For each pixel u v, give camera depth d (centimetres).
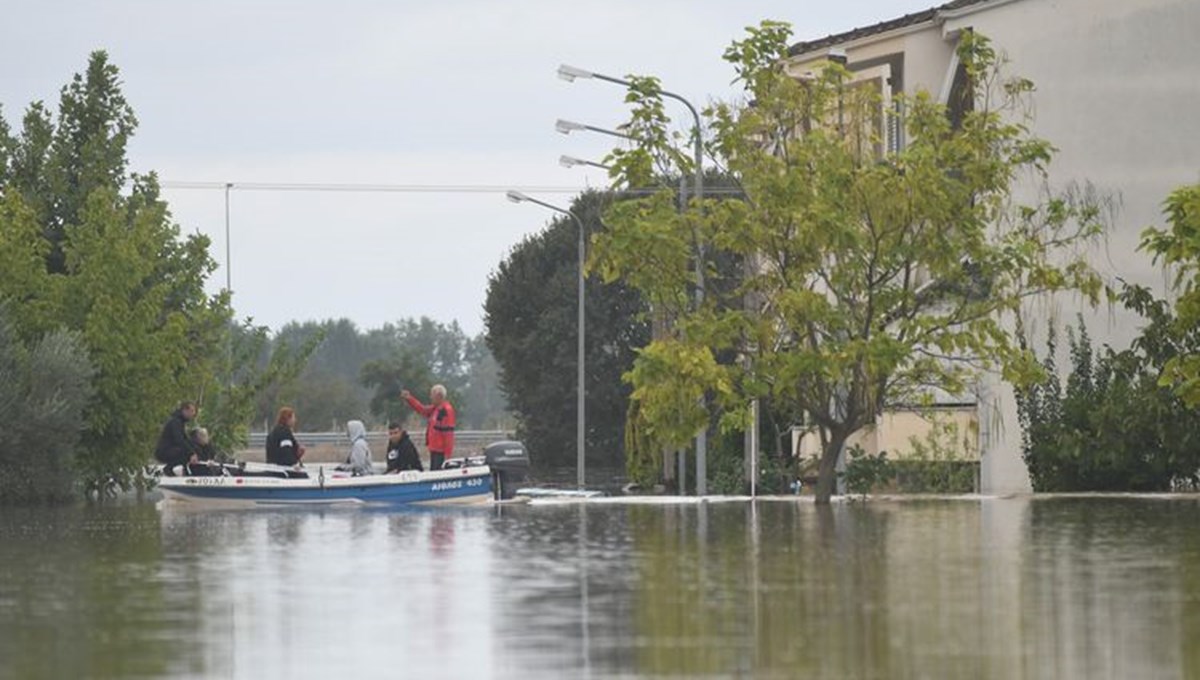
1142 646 3412
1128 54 10319
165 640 3628
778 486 10275
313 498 9369
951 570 4869
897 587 4434
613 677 3117
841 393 8969
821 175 7931
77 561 5581
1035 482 9869
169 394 12188
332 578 4878
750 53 8231
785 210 7962
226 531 7125
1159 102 10206
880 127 8512
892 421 10738
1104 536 6094
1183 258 8306
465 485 9512
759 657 3312
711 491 10781
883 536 6191
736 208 8038
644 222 8112
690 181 11531
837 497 9050
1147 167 10238
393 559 5497
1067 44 10544
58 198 13425
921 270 8594
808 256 8106
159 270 13612
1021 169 10338
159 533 7069
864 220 8069
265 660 3366
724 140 8181
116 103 13700
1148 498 8731
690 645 3472
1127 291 9381
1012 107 8844
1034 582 4531
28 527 7738
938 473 10288
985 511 7700
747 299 8644
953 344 8131
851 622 3772
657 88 8325
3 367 10944
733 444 11319
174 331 12231
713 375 7969
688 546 5841
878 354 7888
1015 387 8450
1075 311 10231
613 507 8825
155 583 4791
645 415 8175
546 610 4044
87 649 3509
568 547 5888
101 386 11800
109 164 13538
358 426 9831
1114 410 9231
